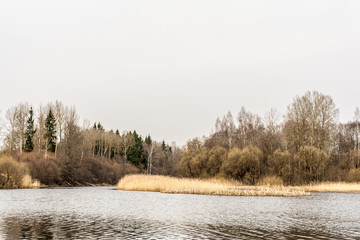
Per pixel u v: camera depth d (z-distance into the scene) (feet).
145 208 108.06
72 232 65.67
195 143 281.13
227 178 239.50
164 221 81.00
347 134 332.60
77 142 322.34
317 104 248.32
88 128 418.72
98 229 69.21
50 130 320.09
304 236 63.87
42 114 335.67
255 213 97.35
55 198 143.43
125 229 69.46
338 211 103.50
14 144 291.38
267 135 269.44
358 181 217.97
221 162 258.37
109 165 389.19
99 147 440.86
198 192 176.55
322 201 136.15
